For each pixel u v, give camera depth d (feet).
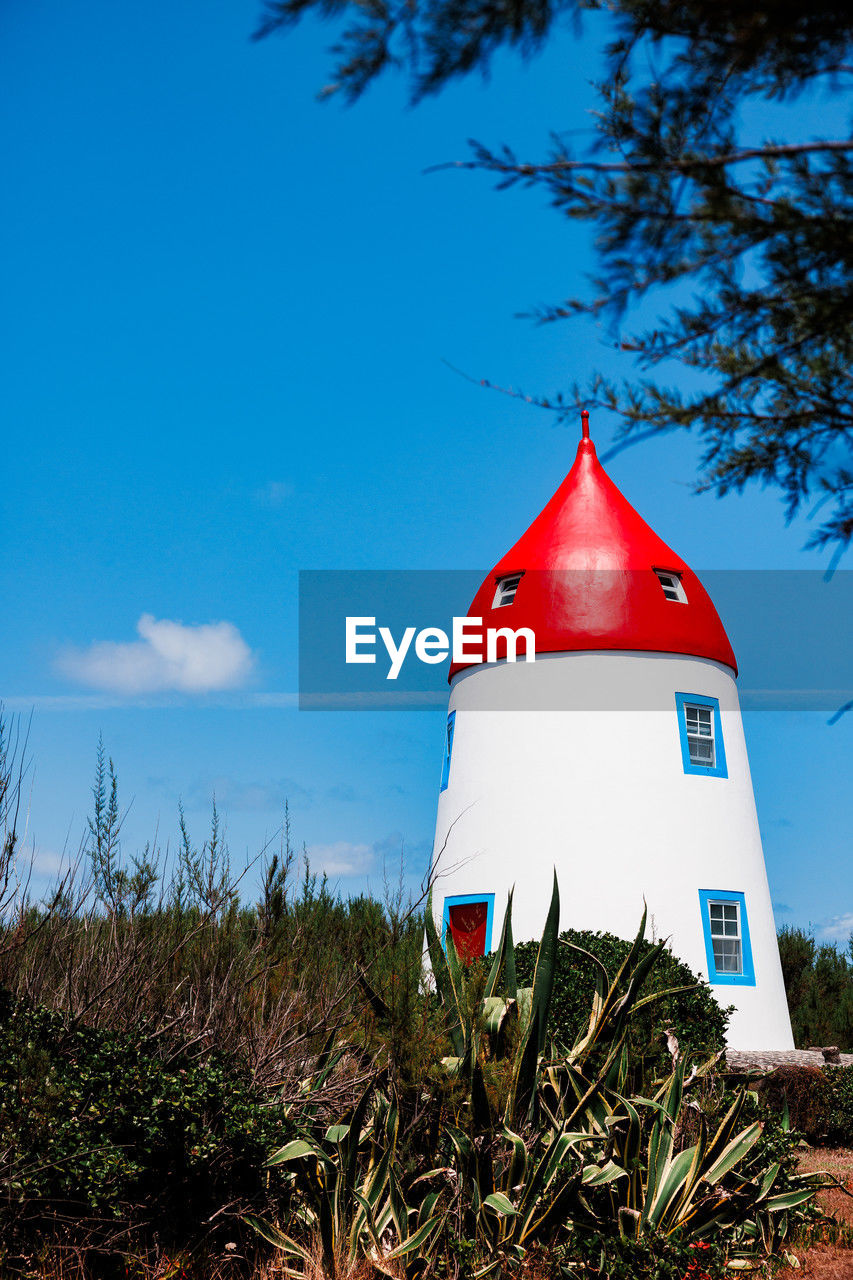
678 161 13.34
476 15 13.71
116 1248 26.03
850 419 15.35
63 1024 29.63
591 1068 32.45
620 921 68.23
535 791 71.92
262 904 36.78
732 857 71.92
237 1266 28.22
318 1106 32.42
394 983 30.25
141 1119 26.99
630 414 15.98
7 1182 23.86
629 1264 27.48
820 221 12.82
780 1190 34.32
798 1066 58.23
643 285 14.24
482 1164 29.07
